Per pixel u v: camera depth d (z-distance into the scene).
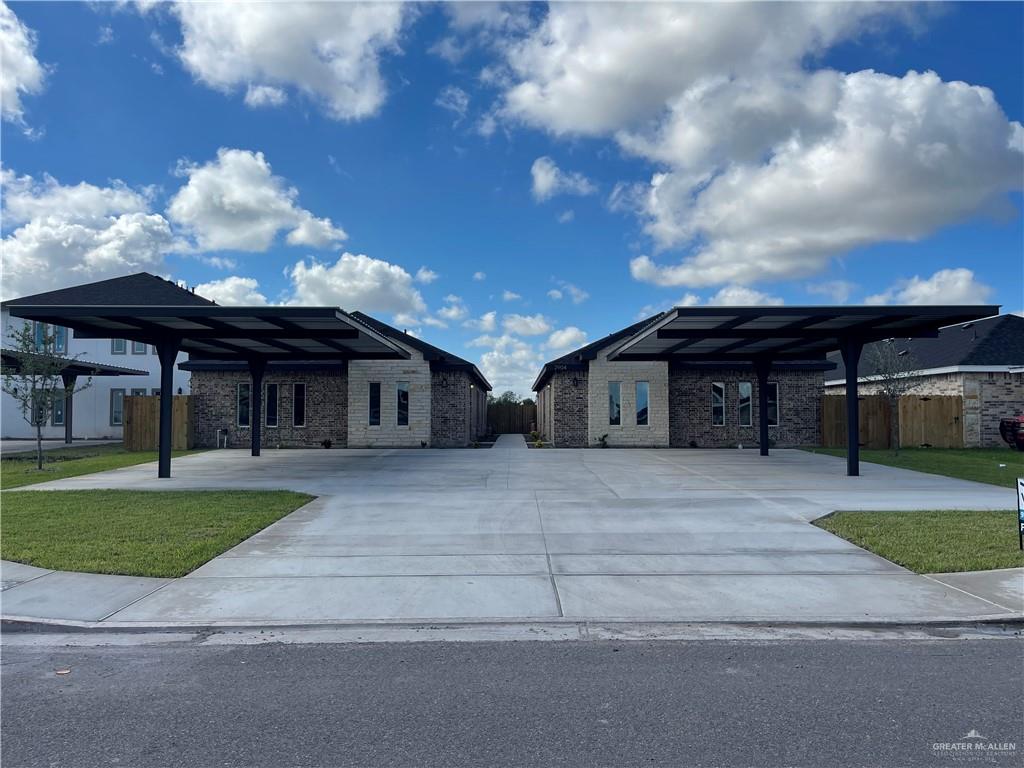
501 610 6.08
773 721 3.97
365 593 6.56
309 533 9.16
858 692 4.38
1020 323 26.50
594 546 8.38
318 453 22.52
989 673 4.70
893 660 4.95
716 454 22.06
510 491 12.88
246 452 23.03
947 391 25.69
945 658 4.99
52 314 13.62
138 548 8.11
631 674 4.70
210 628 5.71
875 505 11.07
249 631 5.68
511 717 4.04
